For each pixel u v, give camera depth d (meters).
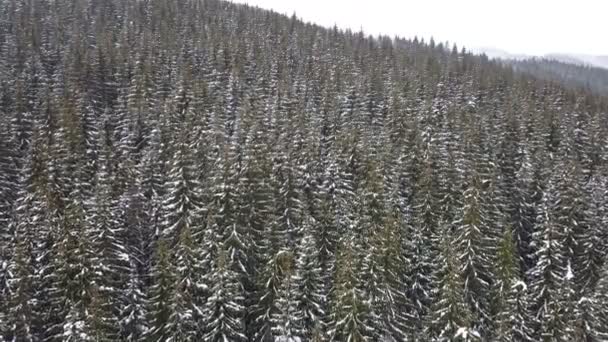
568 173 54.19
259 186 46.97
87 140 60.91
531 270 44.00
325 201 48.00
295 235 46.03
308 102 85.81
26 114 68.44
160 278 33.56
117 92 86.12
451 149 62.72
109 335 32.44
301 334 32.41
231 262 36.78
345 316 31.81
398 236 41.41
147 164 54.47
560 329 34.09
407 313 40.66
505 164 65.12
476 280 39.47
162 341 32.22
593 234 49.69
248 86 93.75
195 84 82.62
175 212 42.47
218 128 64.31
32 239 39.00
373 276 35.22
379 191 47.16
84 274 33.25
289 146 60.75
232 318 33.28
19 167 58.09
